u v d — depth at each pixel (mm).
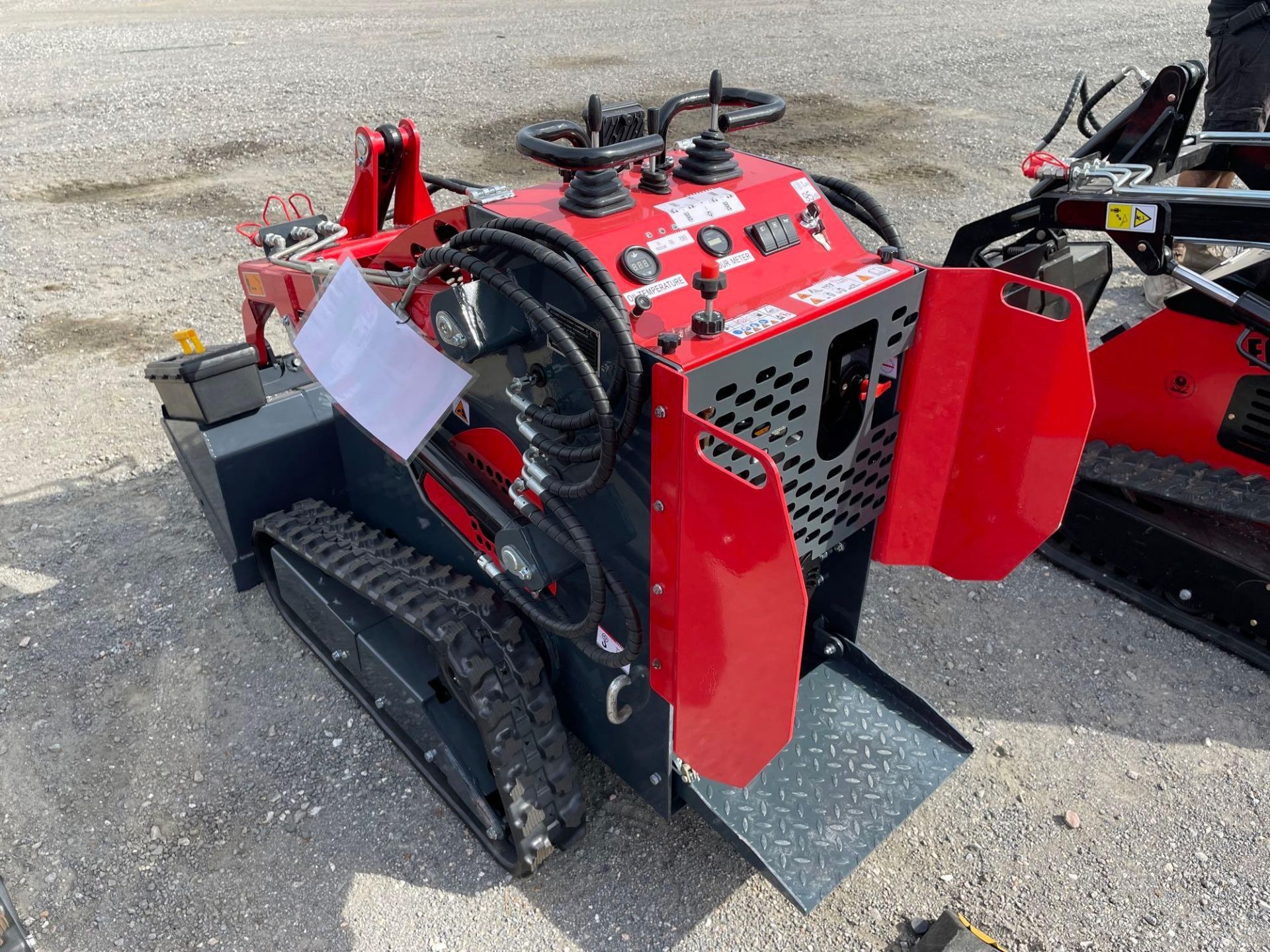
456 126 8719
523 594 2432
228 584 3645
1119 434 3709
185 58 11188
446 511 2727
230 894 2600
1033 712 3168
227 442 3209
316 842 2734
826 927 2518
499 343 2088
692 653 2029
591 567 2031
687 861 2676
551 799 2539
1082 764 2984
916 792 2578
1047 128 8672
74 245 6465
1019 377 2314
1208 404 3441
